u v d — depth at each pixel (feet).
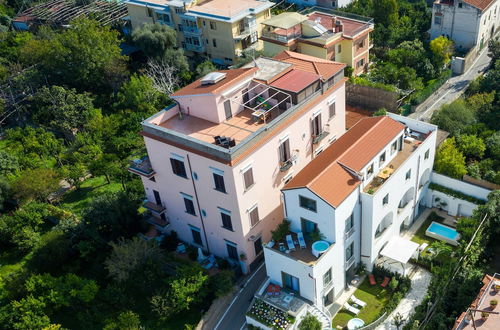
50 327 131.85
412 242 144.46
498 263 137.90
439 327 112.98
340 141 144.56
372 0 286.66
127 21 309.01
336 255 128.77
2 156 199.72
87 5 324.80
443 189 158.81
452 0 244.42
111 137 209.15
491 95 190.70
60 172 193.67
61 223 164.86
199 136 142.00
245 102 154.92
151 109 226.38
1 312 138.92
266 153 139.23
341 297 138.41
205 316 136.26
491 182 151.23
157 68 253.65
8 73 268.00
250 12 260.83
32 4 366.02
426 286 137.39
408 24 268.21
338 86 159.74
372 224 132.98
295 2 316.19
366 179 133.18
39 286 142.61
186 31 275.18
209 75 155.63
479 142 164.55
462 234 141.18
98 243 159.33
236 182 131.54
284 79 150.10
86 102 233.76
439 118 179.73
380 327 128.47
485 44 257.34
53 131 237.25
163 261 147.95
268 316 127.13
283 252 128.16
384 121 144.46
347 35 230.48
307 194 124.06
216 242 152.35
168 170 148.36
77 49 245.24
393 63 239.91
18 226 170.30
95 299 146.20
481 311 95.91
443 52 231.71
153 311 138.51
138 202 168.76
